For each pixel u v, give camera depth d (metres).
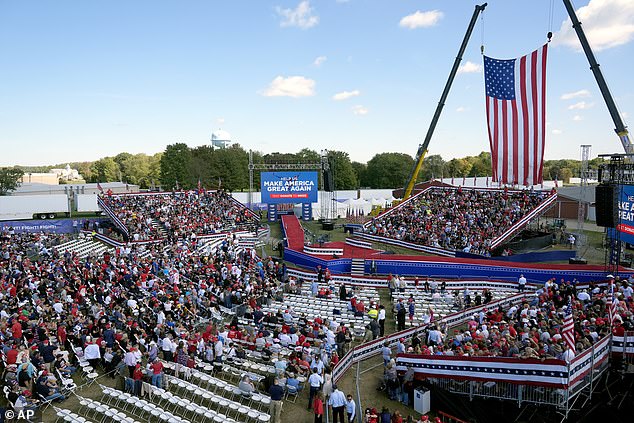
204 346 23.02
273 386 18.78
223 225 63.66
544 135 47.06
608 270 38.25
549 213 83.88
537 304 30.39
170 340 23.25
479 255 47.72
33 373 19.41
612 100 46.56
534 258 47.09
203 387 21.25
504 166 49.94
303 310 31.83
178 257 42.66
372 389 22.86
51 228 64.25
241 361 22.36
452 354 22.20
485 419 20.92
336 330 26.73
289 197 72.00
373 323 27.16
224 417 17.45
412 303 30.45
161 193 71.94
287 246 53.91
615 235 38.31
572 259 44.31
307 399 21.11
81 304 29.03
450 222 56.19
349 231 65.38
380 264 45.81
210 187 126.06
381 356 26.25
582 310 26.30
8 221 69.19
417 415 21.09
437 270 44.81
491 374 20.47
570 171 152.25
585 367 19.84
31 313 26.45
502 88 49.16
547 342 21.97
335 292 37.09
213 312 28.47
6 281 33.66
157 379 20.12
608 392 21.67
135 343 24.09
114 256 43.31
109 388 19.28
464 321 30.73
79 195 76.75
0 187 110.00
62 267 37.16
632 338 21.39
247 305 30.42
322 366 20.86
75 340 23.38
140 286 32.94
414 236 54.75
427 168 167.12
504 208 56.41
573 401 20.09
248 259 44.97
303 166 74.88
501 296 36.38
